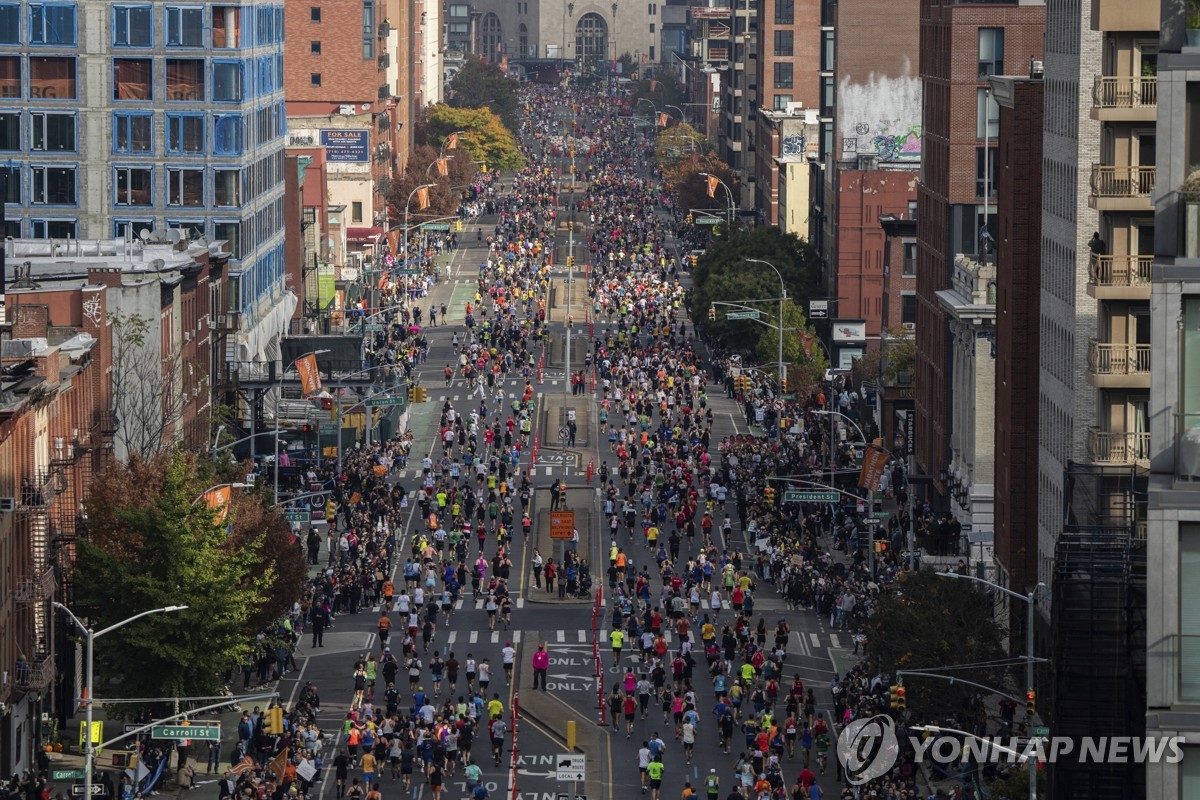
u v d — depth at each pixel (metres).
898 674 190.50
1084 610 132.88
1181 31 93.31
